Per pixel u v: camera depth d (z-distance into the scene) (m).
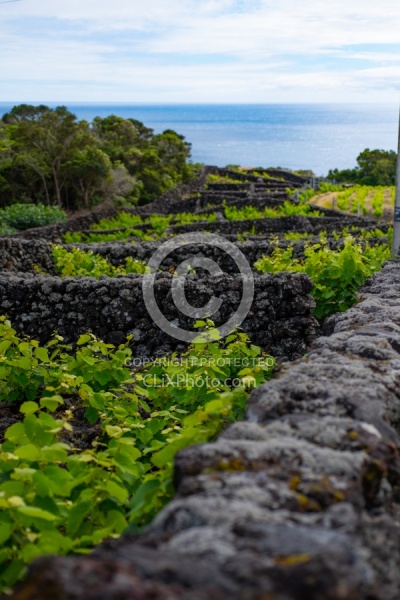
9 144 45.22
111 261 12.19
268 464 1.96
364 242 14.68
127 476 3.30
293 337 7.14
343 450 2.10
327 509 1.69
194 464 1.98
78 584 1.30
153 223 25.53
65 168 43.53
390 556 1.65
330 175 75.69
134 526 2.76
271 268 9.33
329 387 2.56
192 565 1.39
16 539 2.46
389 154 73.06
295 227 24.50
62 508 2.85
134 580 1.32
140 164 54.88
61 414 5.16
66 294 7.50
